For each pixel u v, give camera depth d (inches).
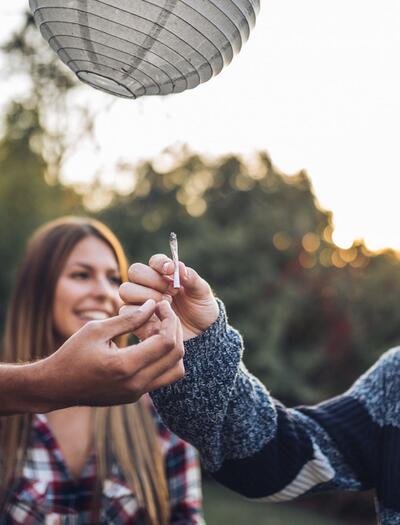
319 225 301.6
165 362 35.0
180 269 40.2
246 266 299.9
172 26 35.6
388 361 49.1
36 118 251.1
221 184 324.2
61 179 293.6
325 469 46.9
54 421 77.0
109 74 38.3
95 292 82.0
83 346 33.9
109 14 35.2
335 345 276.4
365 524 253.8
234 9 36.1
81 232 83.2
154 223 316.8
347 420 48.6
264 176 321.4
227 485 47.4
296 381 280.7
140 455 76.2
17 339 82.9
